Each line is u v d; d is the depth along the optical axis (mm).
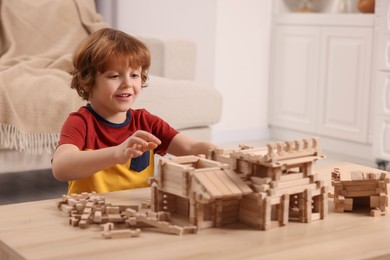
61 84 2361
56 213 1147
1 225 1063
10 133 2252
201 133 2760
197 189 1033
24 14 2924
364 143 3566
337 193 1214
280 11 4047
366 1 3633
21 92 2283
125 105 1369
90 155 1230
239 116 4027
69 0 3072
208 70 3850
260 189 1058
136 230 1012
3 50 2844
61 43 2945
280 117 4074
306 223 1115
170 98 2600
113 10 3541
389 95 3221
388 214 1190
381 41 3236
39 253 920
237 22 3914
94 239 993
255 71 4043
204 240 1001
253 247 972
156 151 1550
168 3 3719
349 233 1062
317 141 1132
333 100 3705
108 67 1338
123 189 1465
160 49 2877
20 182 2832
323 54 3732
